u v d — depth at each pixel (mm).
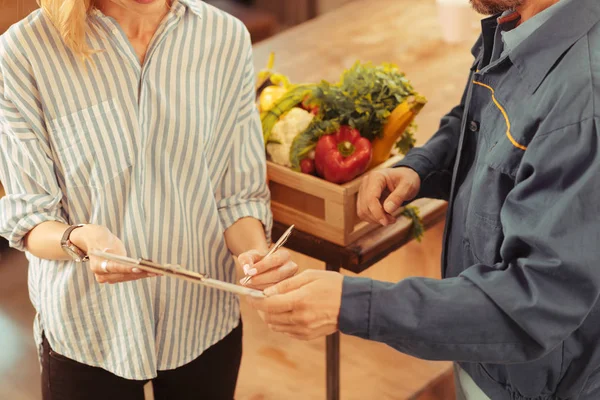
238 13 5016
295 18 5980
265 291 1390
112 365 1671
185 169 1610
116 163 1550
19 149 1543
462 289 1358
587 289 1272
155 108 1556
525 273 1309
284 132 1921
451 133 1842
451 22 2873
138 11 1463
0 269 3312
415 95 1912
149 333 1642
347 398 2695
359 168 1862
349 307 1380
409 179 1772
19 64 1480
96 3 1517
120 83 1532
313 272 1412
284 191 1965
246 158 1736
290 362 2846
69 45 1463
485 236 1461
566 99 1274
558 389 1505
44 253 1551
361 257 1886
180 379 1771
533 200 1306
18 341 2965
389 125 1898
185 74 1585
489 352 1353
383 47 2869
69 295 1616
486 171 1448
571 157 1252
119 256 1381
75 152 1537
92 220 1585
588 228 1251
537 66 1355
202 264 1683
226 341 1793
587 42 1306
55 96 1507
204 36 1602
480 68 1641
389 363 2855
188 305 1676
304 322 1390
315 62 2729
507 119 1422
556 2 1378
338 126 1887
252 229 1710
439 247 2828
